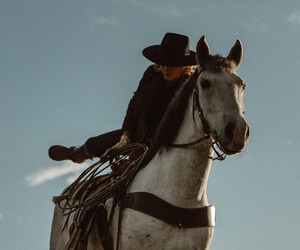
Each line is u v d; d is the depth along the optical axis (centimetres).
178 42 534
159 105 551
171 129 468
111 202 501
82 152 617
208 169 457
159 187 465
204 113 437
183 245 445
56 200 595
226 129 418
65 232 577
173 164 461
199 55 456
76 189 583
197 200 457
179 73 543
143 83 549
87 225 514
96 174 557
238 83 436
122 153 541
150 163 486
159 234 448
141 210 460
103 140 597
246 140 420
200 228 452
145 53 553
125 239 464
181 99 468
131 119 548
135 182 488
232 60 458
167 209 451
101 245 506
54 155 621
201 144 449
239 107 427
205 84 438
